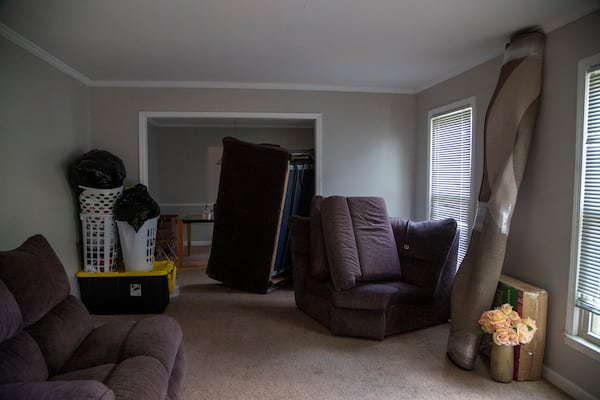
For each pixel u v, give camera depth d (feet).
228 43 9.31
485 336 8.84
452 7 7.21
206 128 23.17
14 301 5.13
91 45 9.42
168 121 21.54
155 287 11.46
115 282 11.39
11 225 8.57
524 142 8.08
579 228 7.22
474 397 7.23
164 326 6.78
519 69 8.19
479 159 10.64
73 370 5.53
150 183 21.94
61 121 11.05
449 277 10.65
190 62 10.96
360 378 7.86
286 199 14.02
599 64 6.84
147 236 11.82
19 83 8.89
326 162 14.32
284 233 14.17
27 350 5.05
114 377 5.01
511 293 8.06
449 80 12.19
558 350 7.62
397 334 10.03
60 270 6.61
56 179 10.68
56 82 10.76
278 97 13.91
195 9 7.31
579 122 7.17
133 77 12.67
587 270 7.11
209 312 11.66
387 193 14.66
